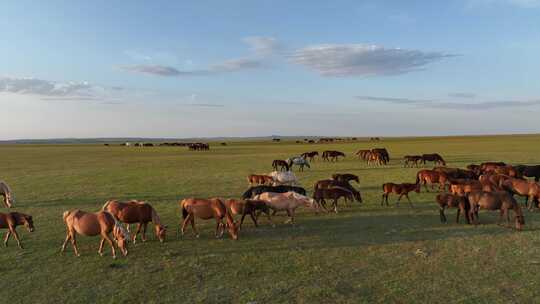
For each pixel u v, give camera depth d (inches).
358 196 660.7
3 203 754.8
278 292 316.2
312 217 591.2
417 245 436.5
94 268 378.0
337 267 371.2
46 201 772.6
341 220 569.3
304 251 423.2
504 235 467.8
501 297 298.7
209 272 363.6
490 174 741.9
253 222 563.8
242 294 314.2
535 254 393.4
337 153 1795.0
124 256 413.1
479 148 2455.7
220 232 498.0
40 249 441.7
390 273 352.5
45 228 540.7
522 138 4173.2
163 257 409.4
